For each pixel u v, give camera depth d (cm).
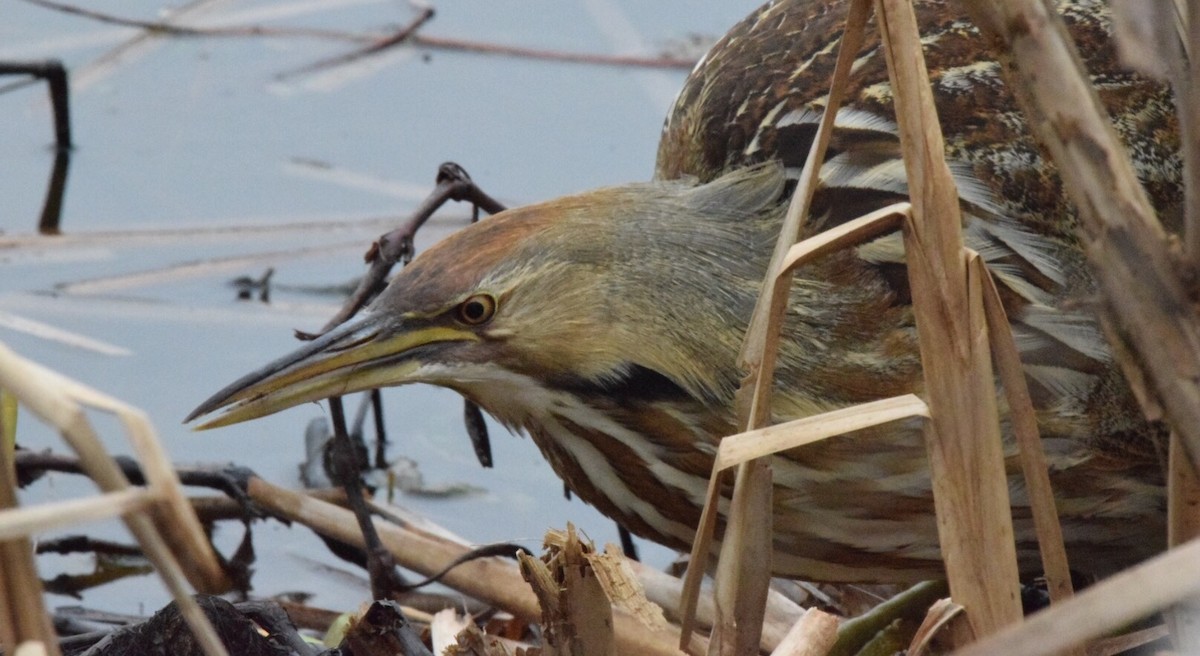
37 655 377
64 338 859
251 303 902
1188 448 430
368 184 989
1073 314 580
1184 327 420
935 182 462
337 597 720
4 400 405
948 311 468
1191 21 409
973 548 479
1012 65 422
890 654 640
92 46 1104
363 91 1080
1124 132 620
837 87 495
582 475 616
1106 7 644
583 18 1133
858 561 613
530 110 1058
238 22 1126
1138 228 416
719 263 583
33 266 923
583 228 577
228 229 947
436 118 1052
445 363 573
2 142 1028
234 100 1070
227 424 568
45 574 729
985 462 476
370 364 570
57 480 779
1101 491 598
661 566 766
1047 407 584
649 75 1083
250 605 574
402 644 554
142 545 367
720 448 469
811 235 591
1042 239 592
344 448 673
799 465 582
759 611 505
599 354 577
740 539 494
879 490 582
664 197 594
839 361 576
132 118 1050
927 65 620
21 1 1137
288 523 729
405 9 1140
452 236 580
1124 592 343
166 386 838
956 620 484
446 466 809
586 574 480
